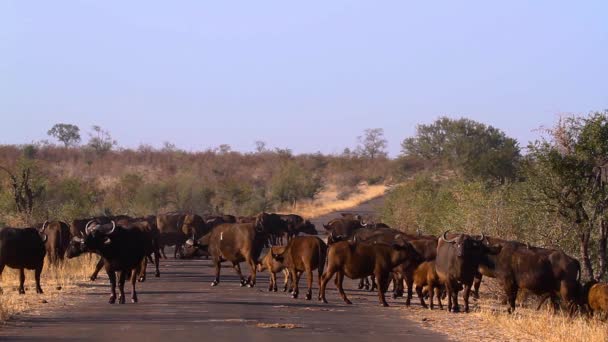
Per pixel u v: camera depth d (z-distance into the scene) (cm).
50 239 8669
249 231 8094
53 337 4628
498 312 6266
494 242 6825
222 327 5059
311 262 7025
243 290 7775
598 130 6962
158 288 7831
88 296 6950
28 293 7044
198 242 8406
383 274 6788
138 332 4822
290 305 6525
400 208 14500
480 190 8712
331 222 11475
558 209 7119
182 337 4644
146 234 6838
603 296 5988
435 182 18575
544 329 5266
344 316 5916
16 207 12038
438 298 6719
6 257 6744
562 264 6216
